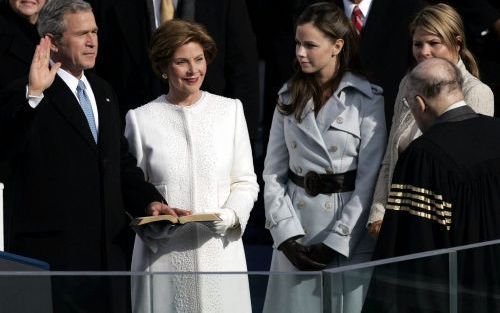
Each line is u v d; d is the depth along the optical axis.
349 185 23.66
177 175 22.33
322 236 23.66
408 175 20.09
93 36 22.38
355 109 23.66
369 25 29.03
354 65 23.92
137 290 18.52
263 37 32.56
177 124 22.52
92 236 21.95
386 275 18.55
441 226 19.81
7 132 21.38
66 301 18.25
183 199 22.31
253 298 18.81
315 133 23.67
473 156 20.05
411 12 29.00
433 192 19.89
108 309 18.34
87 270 21.91
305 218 23.78
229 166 22.61
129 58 29.64
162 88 29.48
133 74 29.62
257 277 18.78
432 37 23.48
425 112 20.70
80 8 22.23
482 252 19.33
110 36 29.78
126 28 29.64
